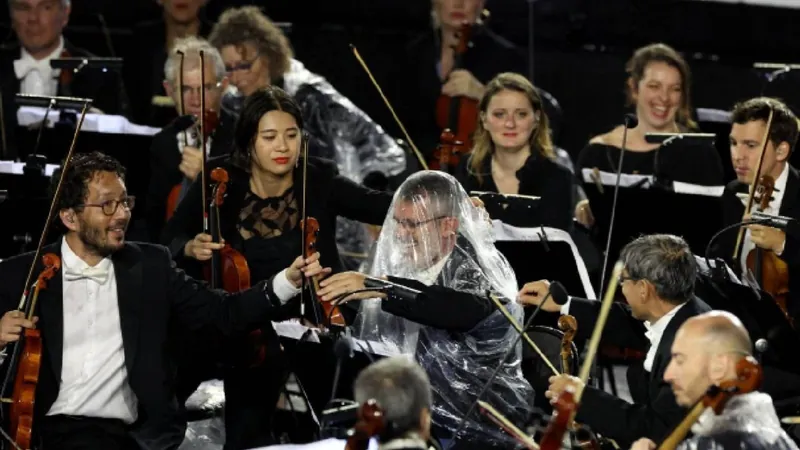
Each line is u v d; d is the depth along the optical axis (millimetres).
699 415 13234
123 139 23250
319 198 19766
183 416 17453
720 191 22422
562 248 18891
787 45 33125
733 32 32938
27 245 21484
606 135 25797
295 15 32344
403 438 12555
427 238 16984
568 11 32406
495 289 16984
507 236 19172
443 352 16828
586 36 32562
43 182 21344
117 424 17141
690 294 15852
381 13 32188
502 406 16703
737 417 13227
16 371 16641
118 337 17172
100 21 31703
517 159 22250
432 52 29922
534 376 17719
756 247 20500
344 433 15547
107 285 17172
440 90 29531
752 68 32750
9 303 16984
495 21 32219
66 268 17094
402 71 30781
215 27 25562
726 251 21375
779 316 17328
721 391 13164
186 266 19797
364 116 25922
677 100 25172
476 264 17016
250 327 17203
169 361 17281
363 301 17781
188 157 22234
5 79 27094
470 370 16750
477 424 16578
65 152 23469
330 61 31844
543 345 17656
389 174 25609
